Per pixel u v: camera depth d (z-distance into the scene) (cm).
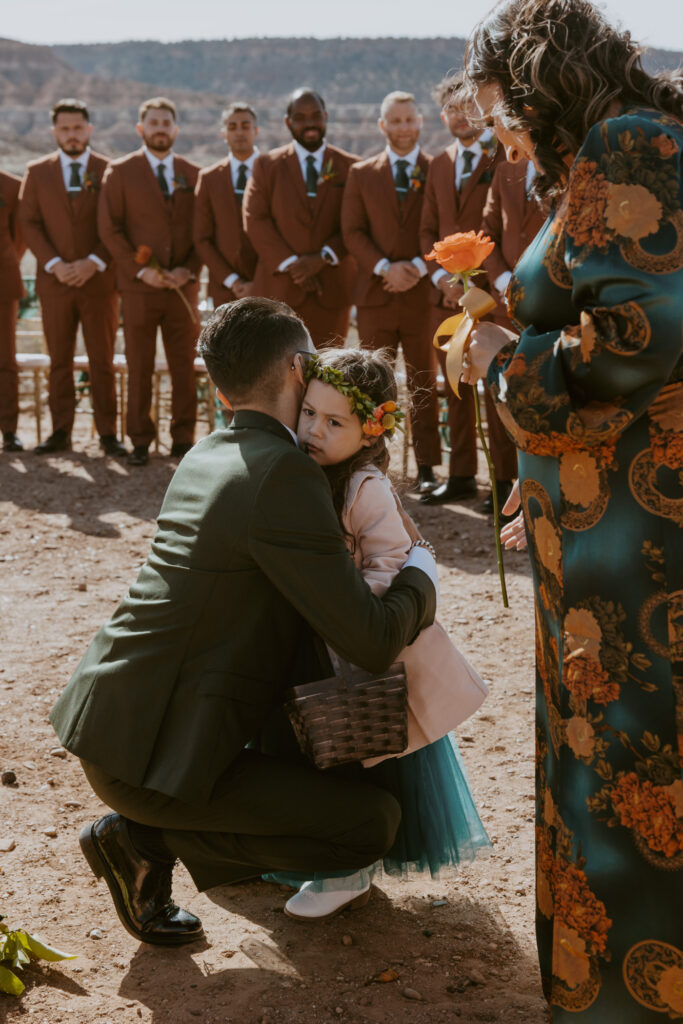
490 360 206
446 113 651
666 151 172
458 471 687
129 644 233
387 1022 229
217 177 762
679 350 171
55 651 451
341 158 732
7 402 824
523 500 200
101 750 230
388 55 8650
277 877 286
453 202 648
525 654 451
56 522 653
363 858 240
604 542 186
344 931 267
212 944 261
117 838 247
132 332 770
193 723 225
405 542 251
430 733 253
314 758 229
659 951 188
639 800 187
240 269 773
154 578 235
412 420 697
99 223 766
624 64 183
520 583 541
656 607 183
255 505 223
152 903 254
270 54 9225
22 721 383
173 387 799
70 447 835
